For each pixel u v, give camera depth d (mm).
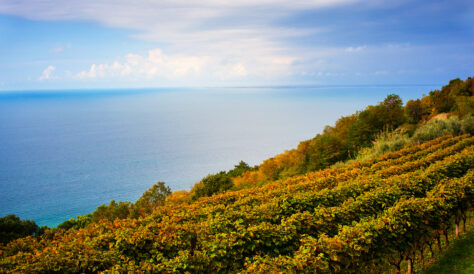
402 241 6688
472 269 7000
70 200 153125
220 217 8469
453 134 26969
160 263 5949
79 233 8609
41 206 142875
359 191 10266
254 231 6945
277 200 9625
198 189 34312
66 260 5547
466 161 12820
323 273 5289
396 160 16906
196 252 6176
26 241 8922
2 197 159500
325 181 12867
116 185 185750
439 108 39938
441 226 7988
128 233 7238
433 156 15758
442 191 8586
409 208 7234
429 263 7695
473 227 9609
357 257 5875
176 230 7449
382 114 39125
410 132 32875
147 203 32875
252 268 5180
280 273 4906
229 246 6398
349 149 39375
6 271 5215
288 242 7066
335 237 5988
